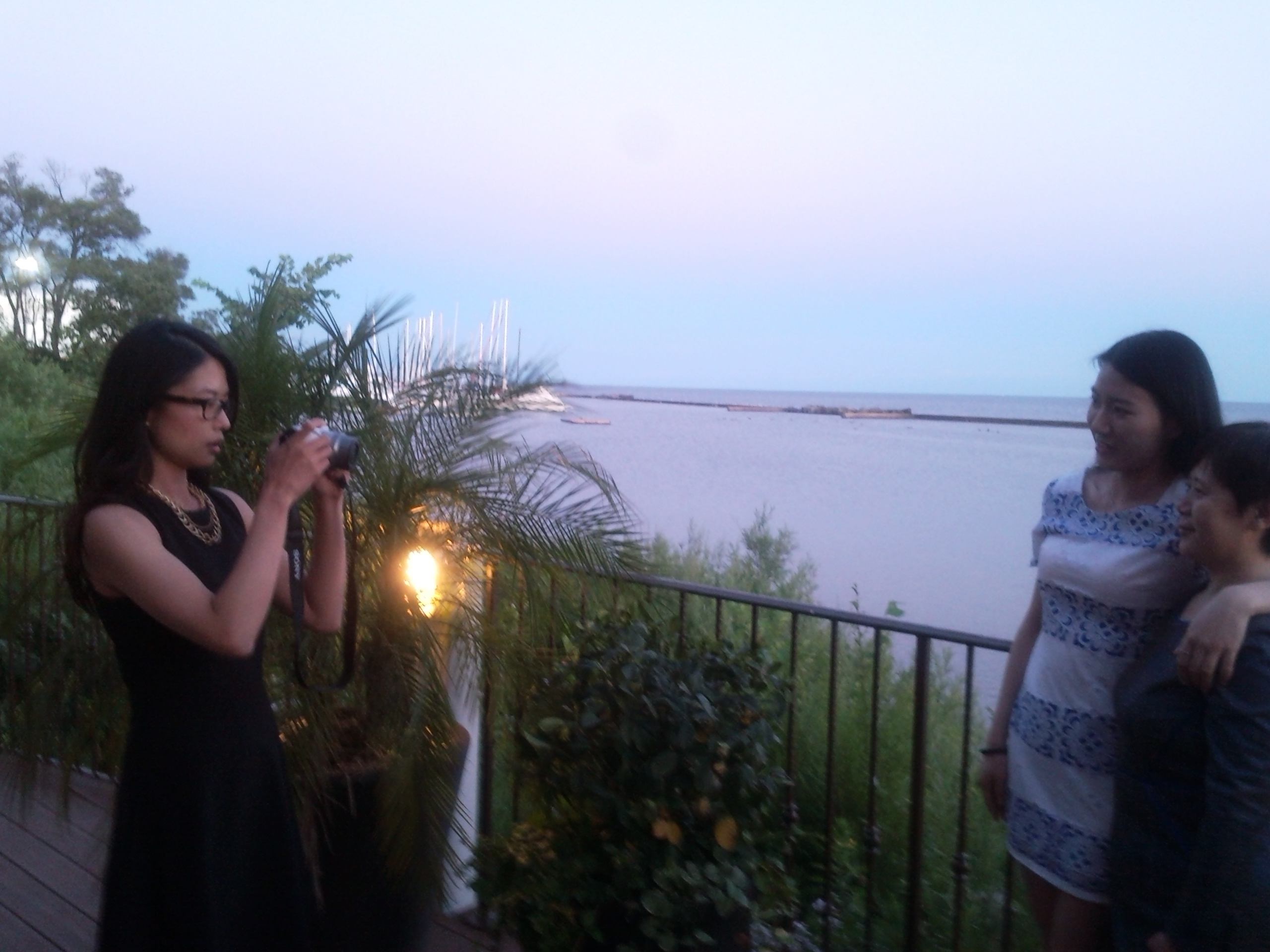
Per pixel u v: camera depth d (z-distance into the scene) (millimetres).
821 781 3898
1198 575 1889
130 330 1860
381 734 2854
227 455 2855
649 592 2982
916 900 2750
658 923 2309
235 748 1871
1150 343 1928
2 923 2959
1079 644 2004
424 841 2645
